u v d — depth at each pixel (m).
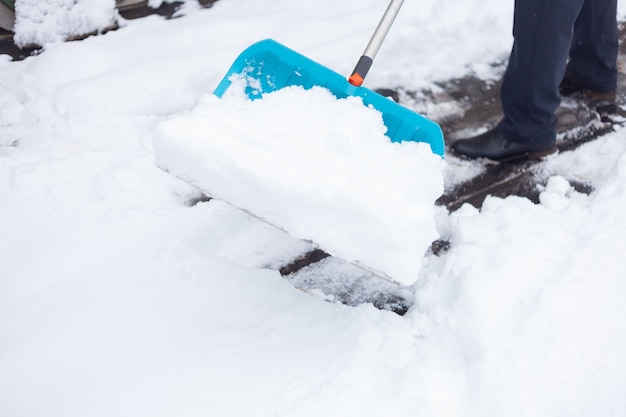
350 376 1.48
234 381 1.48
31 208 1.93
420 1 2.68
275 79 1.67
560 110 2.29
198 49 2.52
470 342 1.55
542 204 1.93
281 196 1.36
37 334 1.58
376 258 1.36
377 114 1.57
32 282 1.72
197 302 1.66
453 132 2.24
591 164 2.09
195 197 2.01
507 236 1.75
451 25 2.57
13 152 2.12
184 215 1.92
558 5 1.76
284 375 1.49
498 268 1.66
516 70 1.95
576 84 2.36
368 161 1.44
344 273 1.83
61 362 1.52
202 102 1.50
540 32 1.82
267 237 1.89
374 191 1.36
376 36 1.63
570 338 1.52
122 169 2.01
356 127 1.50
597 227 1.76
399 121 1.58
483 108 2.33
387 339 1.59
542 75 1.90
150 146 2.14
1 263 1.77
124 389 1.46
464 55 2.51
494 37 2.56
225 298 1.67
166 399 1.44
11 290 1.71
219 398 1.44
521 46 1.88
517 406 1.42
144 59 2.49
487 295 1.60
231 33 2.60
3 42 2.68
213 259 1.74
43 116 2.23
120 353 1.53
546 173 2.10
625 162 1.92
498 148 2.12
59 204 1.94
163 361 1.51
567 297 1.59
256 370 1.50
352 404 1.43
